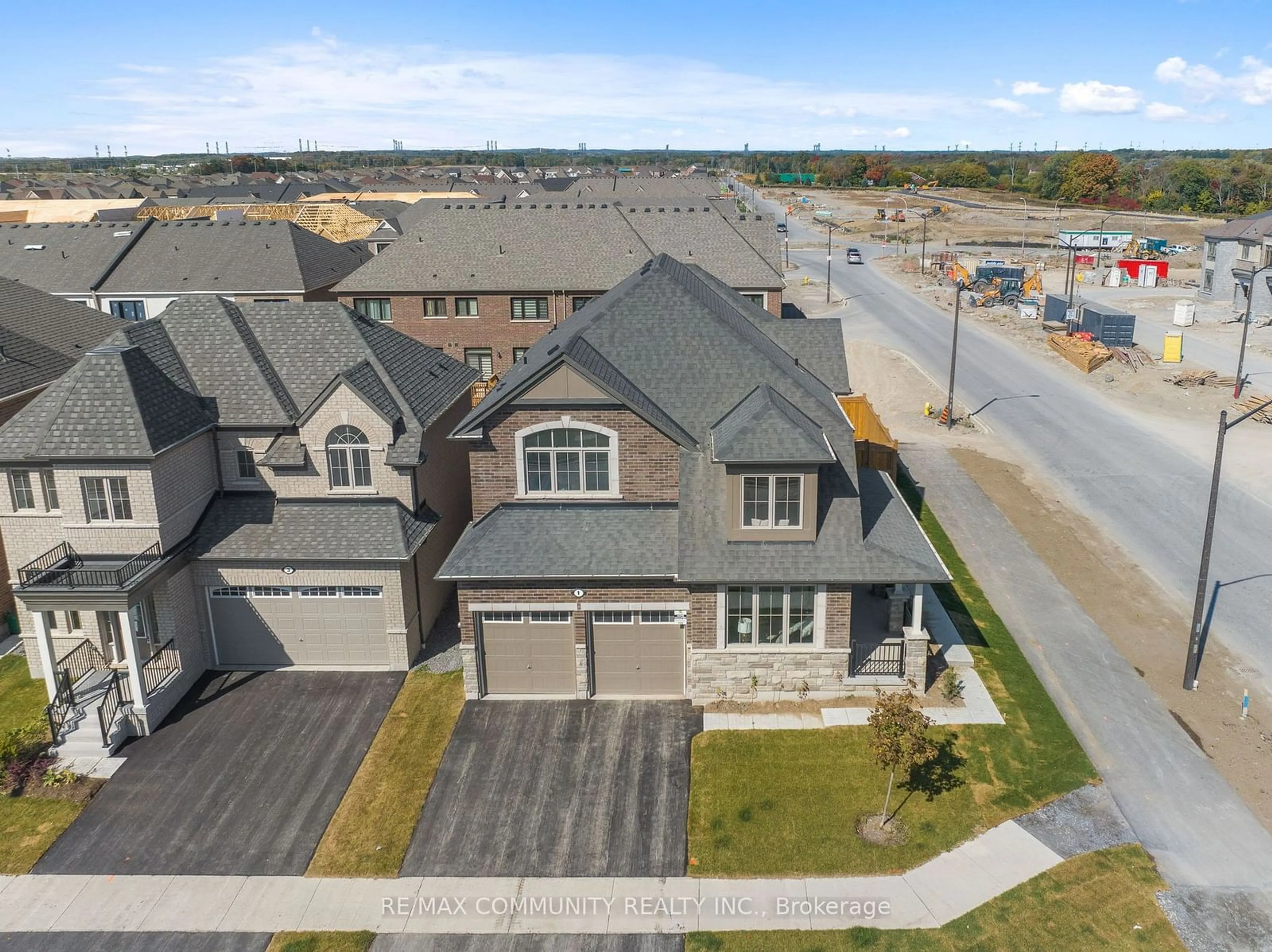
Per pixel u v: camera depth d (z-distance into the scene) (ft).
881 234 477.36
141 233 185.88
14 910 59.62
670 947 56.29
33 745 75.25
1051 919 57.11
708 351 88.79
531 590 79.56
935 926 57.00
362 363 91.71
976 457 148.05
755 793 69.21
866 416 114.42
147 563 79.82
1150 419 166.09
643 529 81.92
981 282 304.71
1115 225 490.49
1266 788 69.10
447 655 90.07
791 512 78.54
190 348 92.63
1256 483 134.21
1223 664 86.79
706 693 81.00
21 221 296.92
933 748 64.08
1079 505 127.24
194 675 85.87
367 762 74.08
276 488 89.30
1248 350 214.69
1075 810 66.59
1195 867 61.16
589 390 81.41
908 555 78.95
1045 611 96.68
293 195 461.37
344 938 57.26
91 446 78.43
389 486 88.74
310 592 86.38
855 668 81.82
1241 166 593.42
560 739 76.54
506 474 84.02
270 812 68.49
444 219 190.49
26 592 75.31
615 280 178.91
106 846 65.26
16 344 106.01
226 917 59.00
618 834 65.51
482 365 185.57
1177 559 110.01
